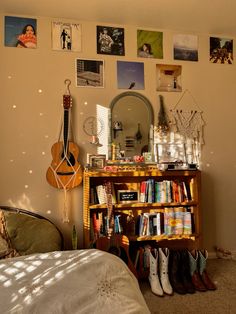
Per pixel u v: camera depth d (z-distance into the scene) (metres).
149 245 2.75
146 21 2.88
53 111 2.77
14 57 2.70
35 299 1.22
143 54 2.98
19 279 1.40
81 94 2.83
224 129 3.17
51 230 2.44
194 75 3.11
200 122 3.10
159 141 2.97
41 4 2.53
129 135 2.89
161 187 2.74
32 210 2.70
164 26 2.98
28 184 2.70
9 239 2.31
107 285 1.35
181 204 2.73
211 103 3.14
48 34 2.77
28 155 2.71
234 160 3.19
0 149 2.65
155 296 2.30
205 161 3.11
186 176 2.91
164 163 2.75
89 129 2.83
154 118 2.97
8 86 2.69
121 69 2.92
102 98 2.87
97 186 2.65
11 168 2.67
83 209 2.66
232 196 3.17
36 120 2.73
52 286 1.32
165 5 2.56
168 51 3.04
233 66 3.19
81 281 1.36
